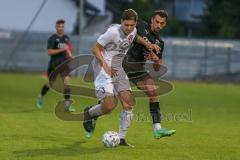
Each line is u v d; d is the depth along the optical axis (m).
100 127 30.48
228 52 84.75
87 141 25.47
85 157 21.56
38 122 31.78
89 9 112.25
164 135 24.34
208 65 85.12
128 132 28.61
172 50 85.25
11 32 87.19
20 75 79.50
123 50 23.73
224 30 106.31
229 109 43.97
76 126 30.39
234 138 28.03
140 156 22.14
